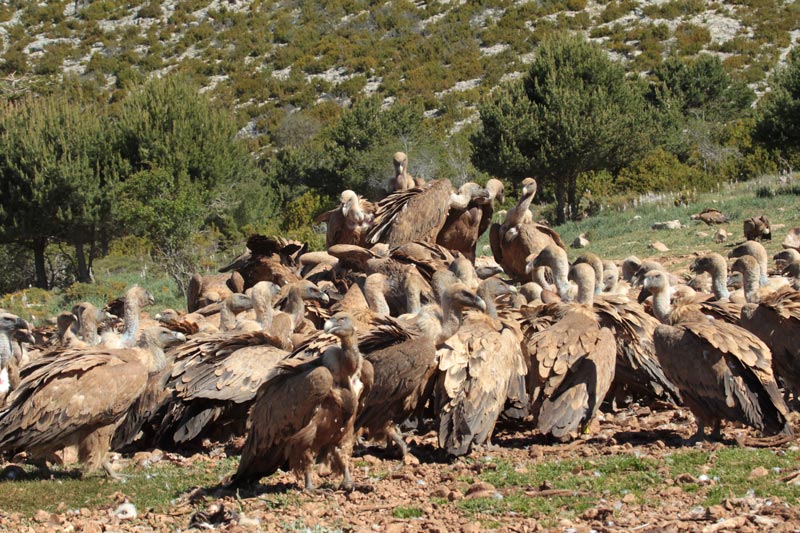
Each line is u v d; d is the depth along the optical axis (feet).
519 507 93.71
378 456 124.26
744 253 175.22
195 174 552.82
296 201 615.57
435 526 88.02
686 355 114.11
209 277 227.20
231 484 109.91
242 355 128.67
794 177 430.20
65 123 519.60
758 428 109.09
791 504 86.28
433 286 157.79
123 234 513.04
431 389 124.47
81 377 118.62
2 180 490.49
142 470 125.70
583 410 117.39
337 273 192.65
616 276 201.26
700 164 549.13
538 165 476.13
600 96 485.56
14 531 98.02
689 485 94.99
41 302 395.55
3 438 116.67
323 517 97.09
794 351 121.80
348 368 101.91
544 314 139.23
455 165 620.49
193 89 585.22
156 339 134.10
